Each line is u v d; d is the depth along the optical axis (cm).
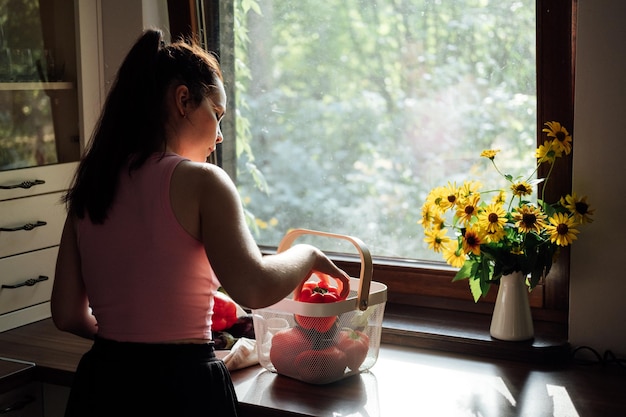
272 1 215
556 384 164
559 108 182
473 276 179
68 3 212
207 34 220
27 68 203
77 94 217
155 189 126
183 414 126
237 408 139
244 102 224
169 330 127
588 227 176
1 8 196
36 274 208
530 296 196
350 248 220
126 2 217
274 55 218
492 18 192
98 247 129
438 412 150
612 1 166
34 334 198
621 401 155
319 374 161
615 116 170
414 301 210
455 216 179
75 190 135
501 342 180
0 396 168
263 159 226
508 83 193
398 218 212
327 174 219
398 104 207
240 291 125
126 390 126
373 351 170
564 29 175
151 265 125
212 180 127
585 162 174
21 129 202
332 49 211
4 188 196
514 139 195
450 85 200
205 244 127
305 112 218
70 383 170
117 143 131
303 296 164
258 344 171
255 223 231
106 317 129
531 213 171
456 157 203
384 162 212
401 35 203
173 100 133
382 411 150
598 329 178
